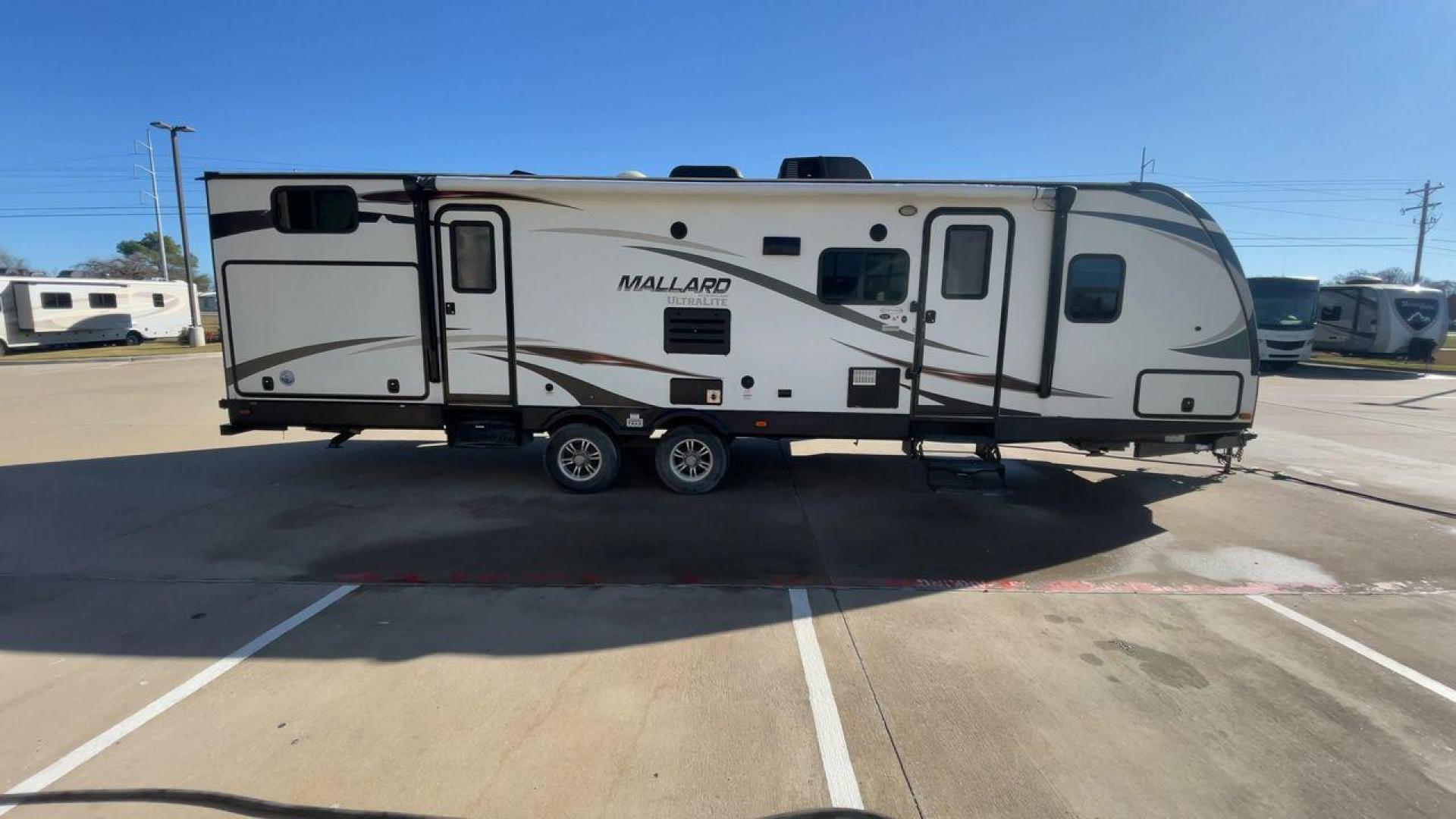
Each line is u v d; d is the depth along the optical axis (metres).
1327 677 3.48
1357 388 16.97
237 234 6.28
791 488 6.91
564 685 3.31
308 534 5.45
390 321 6.33
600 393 6.35
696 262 6.16
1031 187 5.89
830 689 3.30
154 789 2.59
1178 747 2.90
